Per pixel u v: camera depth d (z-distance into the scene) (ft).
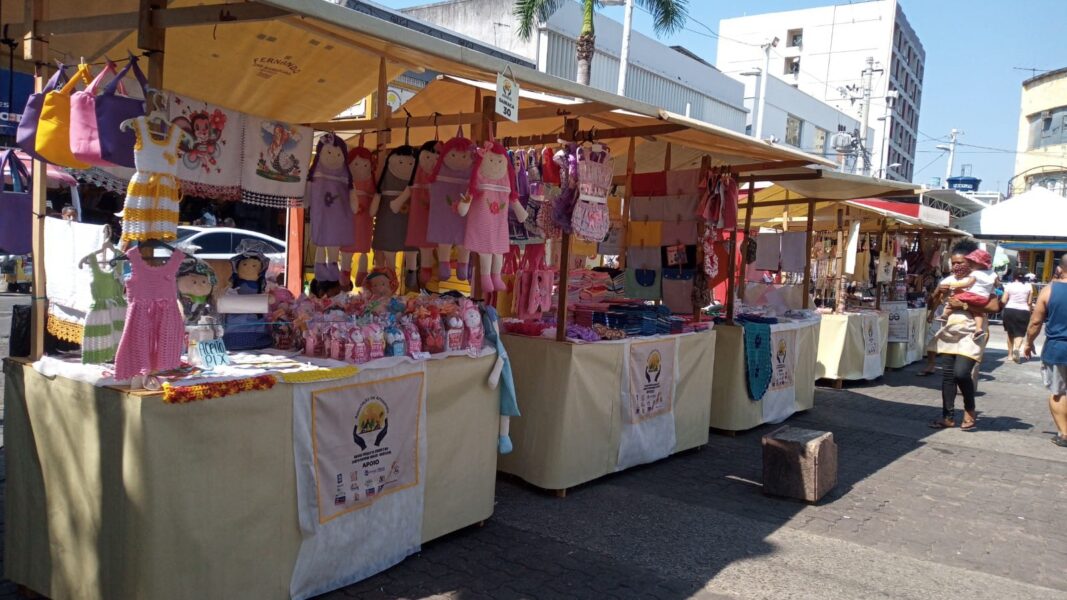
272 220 37.17
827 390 34.12
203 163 14.88
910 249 52.60
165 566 9.56
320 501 11.44
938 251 51.52
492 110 15.21
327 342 12.26
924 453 23.59
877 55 180.55
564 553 14.12
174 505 9.59
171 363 9.91
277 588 11.04
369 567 12.51
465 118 16.24
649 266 23.22
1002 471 21.83
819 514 17.31
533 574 13.12
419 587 12.36
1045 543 16.17
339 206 16.61
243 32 15.48
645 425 19.51
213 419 9.95
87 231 10.21
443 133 22.58
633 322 19.39
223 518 10.19
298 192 16.93
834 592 13.19
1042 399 34.91
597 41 63.41
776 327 25.73
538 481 17.08
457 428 14.12
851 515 17.38
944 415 27.63
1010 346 48.88
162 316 9.75
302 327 12.64
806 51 189.16
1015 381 40.27
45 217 11.10
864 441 24.81
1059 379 24.79
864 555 14.98
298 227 22.26
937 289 27.94
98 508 9.88
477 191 14.98
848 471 21.08
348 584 12.16
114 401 9.50
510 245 19.11
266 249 34.65
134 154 10.11
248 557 10.57
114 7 14.12
